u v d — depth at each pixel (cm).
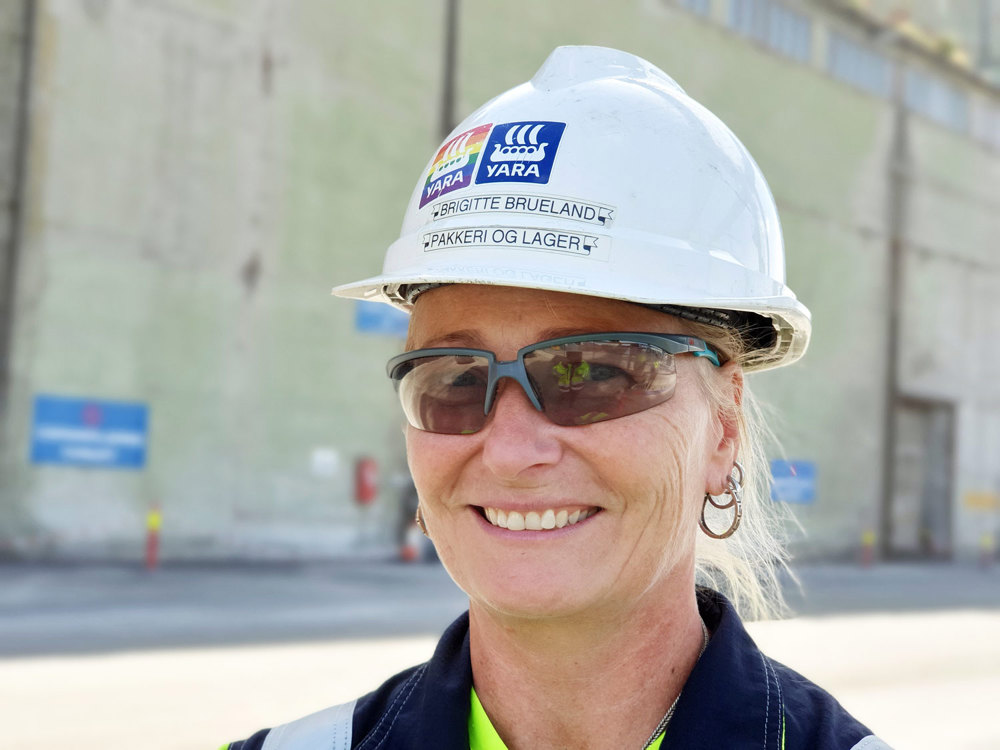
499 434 111
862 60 2483
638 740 116
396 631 955
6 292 1433
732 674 113
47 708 595
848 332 2417
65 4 1485
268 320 1648
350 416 1727
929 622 1234
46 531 1439
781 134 2300
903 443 2573
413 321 127
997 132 2788
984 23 2738
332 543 1692
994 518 2745
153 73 1552
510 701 119
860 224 2455
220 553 1584
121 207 1520
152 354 1539
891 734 613
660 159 117
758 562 147
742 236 121
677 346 113
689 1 2156
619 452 110
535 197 115
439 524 120
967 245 2709
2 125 1443
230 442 1605
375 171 1767
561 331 113
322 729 128
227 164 1614
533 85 124
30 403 1438
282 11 1667
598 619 113
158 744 527
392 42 1783
